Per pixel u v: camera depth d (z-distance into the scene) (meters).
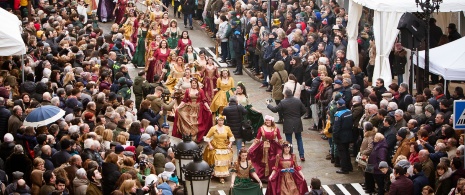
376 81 29.55
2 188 20.97
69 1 43.50
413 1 31.42
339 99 27.48
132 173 21.69
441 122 25.62
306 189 25.05
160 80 33.09
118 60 34.50
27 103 27.47
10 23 28.52
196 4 45.00
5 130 25.58
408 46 29.27
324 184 26.89
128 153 23.48
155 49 35.75
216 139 26.80
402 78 32.88
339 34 33.75
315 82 31.11
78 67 31.08
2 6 41.28
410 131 25.38
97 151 23.23
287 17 37.88
